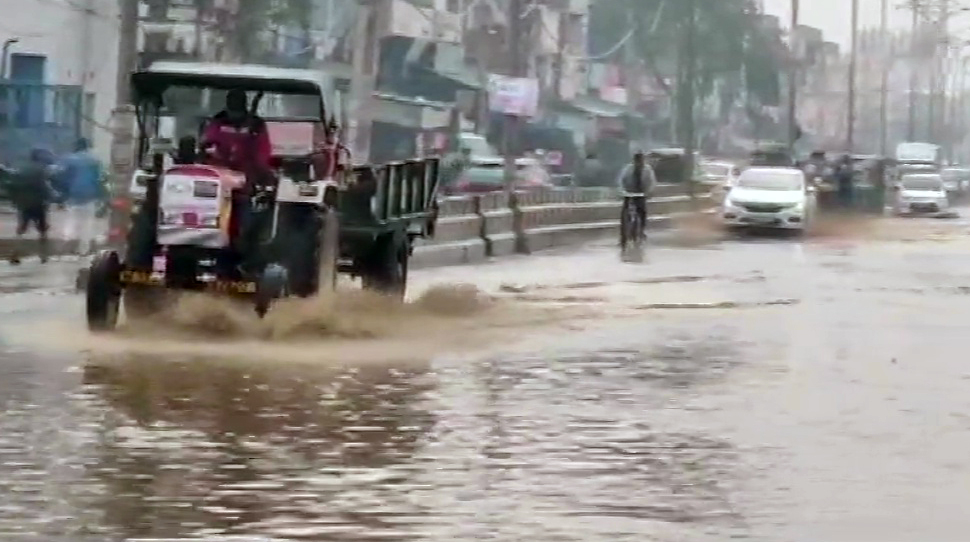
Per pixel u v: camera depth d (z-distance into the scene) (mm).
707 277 29094
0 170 34906
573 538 9133
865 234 49094
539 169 60594
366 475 10711
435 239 31891
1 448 11281
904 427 12992
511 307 22344
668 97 100938
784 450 11891
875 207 65312
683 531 9352
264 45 52938
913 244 43250
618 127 90938
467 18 76062
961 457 11750
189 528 9188
